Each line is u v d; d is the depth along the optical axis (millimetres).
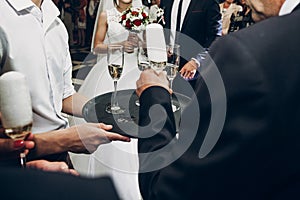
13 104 1193
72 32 6566
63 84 1694
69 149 1407
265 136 630
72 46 6160
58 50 1616
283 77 635
